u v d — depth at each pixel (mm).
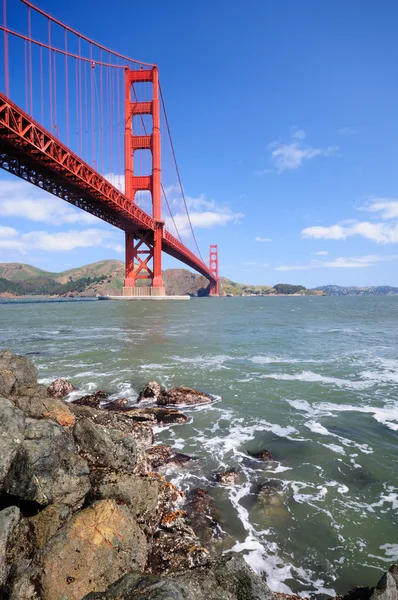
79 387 10656
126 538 3445
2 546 3266
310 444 7031
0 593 2998
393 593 3039
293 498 5199
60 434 4637
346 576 3799
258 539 4344
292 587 3676
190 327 27312
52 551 3135
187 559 3693
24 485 3916
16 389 6902
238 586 3074
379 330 26531
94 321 32219
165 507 4707
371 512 4855
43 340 19734
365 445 6969
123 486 4176
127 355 15352
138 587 2580
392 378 11875
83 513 3527
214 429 7812
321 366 13617
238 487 5523
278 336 22391
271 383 11242
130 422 6992
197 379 11633
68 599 2896
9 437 4227
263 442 7148
